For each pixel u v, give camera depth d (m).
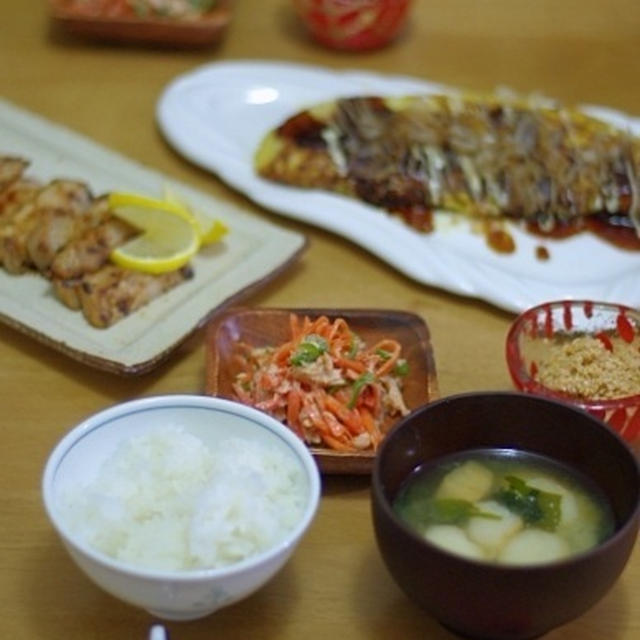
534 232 0.93
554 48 1.20
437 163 0.96
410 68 1.16
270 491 0.65
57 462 0.64
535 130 0.97
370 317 0.80
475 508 0.64
